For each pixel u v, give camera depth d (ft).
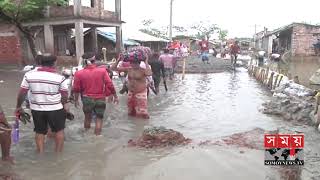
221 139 24.06
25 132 26.12
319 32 103.50
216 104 37.47
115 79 55.62
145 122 29.50
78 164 19.98
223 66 85.76
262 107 35.35
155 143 22.99
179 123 29.17
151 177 17.99
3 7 73.20
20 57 82.94
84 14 79.41
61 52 92.38
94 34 94.58
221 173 18.12
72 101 27.37
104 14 86.33
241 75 70.95
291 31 106.52
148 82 40.45
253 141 22.97
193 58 103.81
